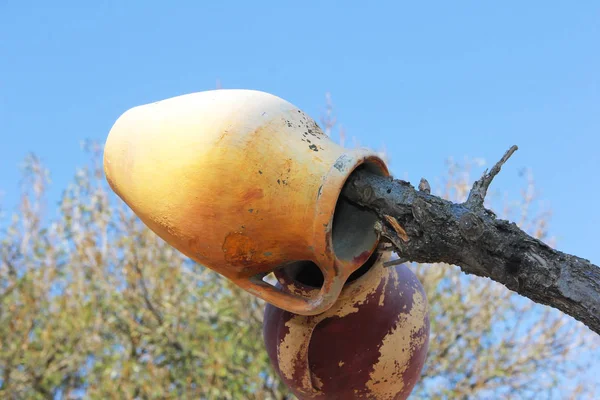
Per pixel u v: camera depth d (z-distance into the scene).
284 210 2.02
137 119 2.20
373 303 2.30
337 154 2.06
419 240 2.03
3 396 8.51
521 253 1.88
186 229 2.09
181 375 8.53
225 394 8.09
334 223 2.21
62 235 9.22
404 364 2.36
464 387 8.50
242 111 2.07
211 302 8.70
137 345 8.84
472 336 8.70
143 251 8.80
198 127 2.07
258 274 2.18
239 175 2.01
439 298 8.73
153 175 2.10
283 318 2.34
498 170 2.06
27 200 9.60
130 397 8.02
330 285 2.04
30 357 8.67
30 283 9.20
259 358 8.09
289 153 2.04
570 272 1.82
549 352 8.85
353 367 2.32
